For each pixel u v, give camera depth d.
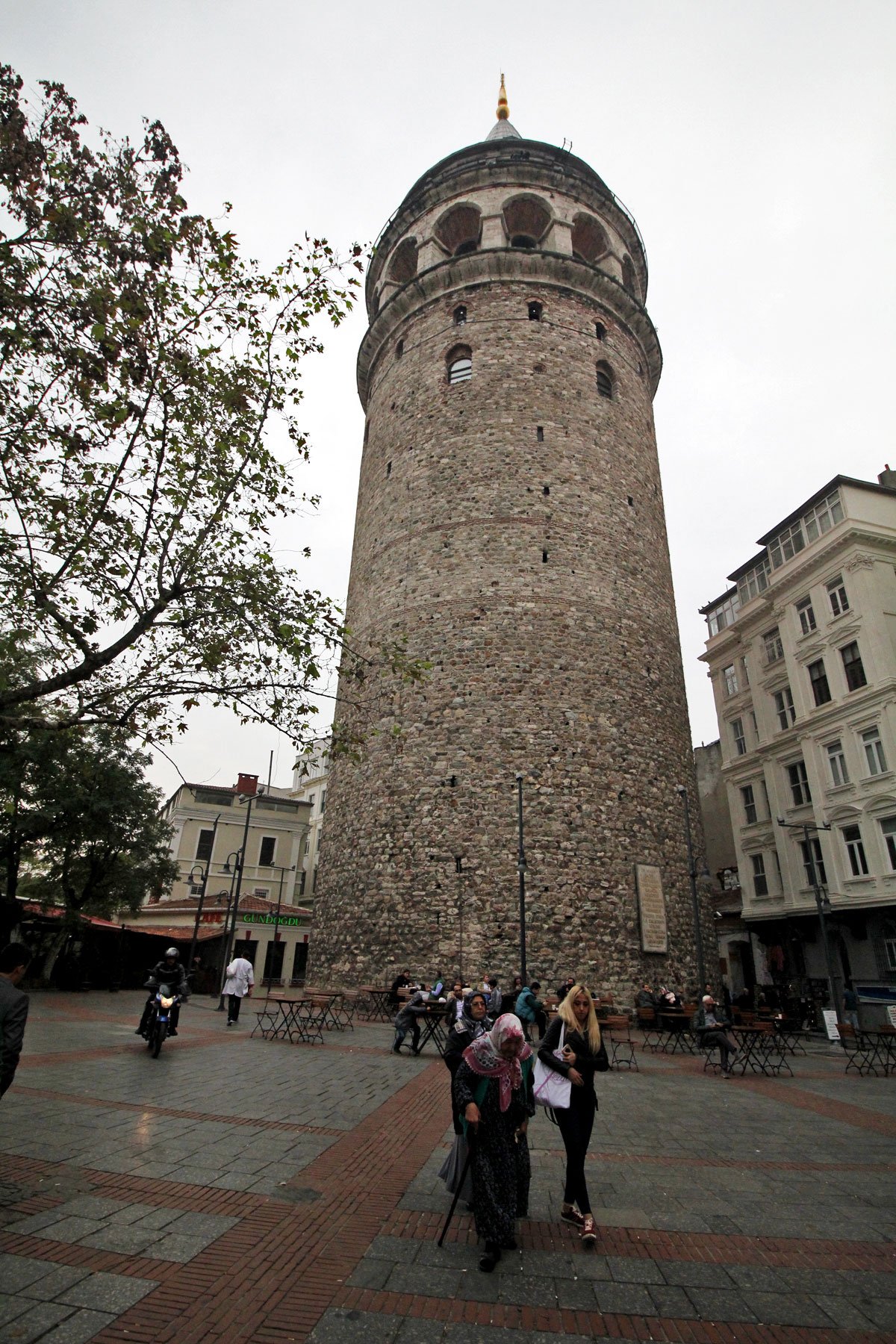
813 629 26.72
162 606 9.08
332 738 10.47
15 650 8.61
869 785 23.56
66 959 27.12
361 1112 8.68
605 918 19.53
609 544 24.23
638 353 30.05
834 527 25.75
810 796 26.20
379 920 20.12
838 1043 19.69
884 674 23.48
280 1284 4.33
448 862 19.84
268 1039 14.68
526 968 18.30
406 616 23.28
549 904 19.22
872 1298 4.43
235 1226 5.10
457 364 27.36
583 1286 4.50
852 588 25.02
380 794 21.53
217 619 9.68
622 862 20.33
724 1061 13.54
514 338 26.73
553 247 28.72
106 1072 10.14
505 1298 4.30
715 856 37.81
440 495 24.50
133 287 9.22
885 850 22.94
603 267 30.38
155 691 9.46
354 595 26.92
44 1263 4.39
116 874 27.36
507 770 20.48
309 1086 10.02
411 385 27.55
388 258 32.28
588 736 21.28
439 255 30.12
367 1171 6.48
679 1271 4.75
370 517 27.23
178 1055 12.09
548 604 22.56
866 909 23.23
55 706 12.53
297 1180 6.11
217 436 9.80
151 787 28.39
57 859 26.98
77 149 9.27
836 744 25.30
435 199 30.92
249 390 10.02
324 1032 16.17
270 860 45.62
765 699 29.50
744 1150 7.92
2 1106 7.88
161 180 9.68
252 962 34.22
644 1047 16.09
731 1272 4.75
